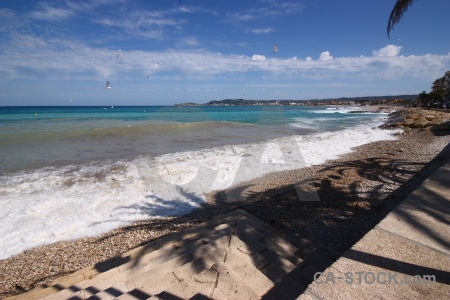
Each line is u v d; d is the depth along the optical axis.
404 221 2.97
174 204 5.50
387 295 1.87
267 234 3.81
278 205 5.18
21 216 4.90
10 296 2.76
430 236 2.65
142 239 4.12
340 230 4.09
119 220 4.80
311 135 16.31
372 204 4.98
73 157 9.55
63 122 22.97
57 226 4.55
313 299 1.88
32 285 3.09
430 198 3.61
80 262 3.54
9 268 3.42
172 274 2.71
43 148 11.09
